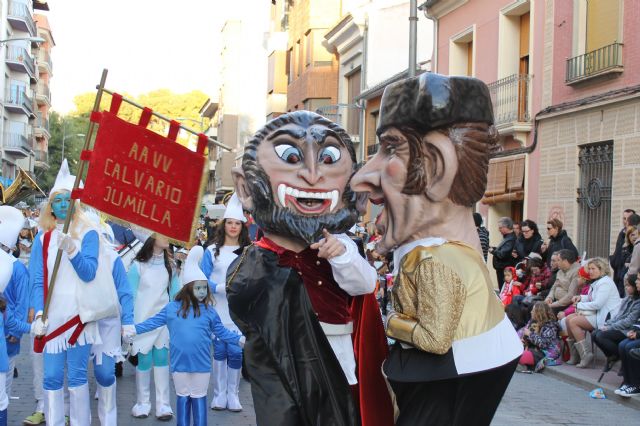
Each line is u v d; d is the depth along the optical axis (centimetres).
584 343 996
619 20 1455
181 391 637
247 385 895
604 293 993
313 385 392
